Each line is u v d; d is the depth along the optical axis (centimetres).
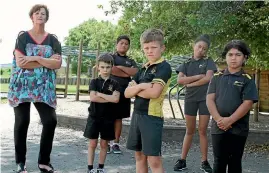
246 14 751
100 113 485
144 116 365
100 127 484
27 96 466
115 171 510
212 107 398
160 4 822
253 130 758
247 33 780
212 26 698
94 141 488
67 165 527
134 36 895
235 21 696
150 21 860
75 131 832
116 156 601
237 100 388
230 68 400
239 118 384
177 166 529
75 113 1064
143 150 366
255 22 766
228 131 387
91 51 1784
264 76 1359
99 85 494
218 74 407
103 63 501
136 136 374
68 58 1797
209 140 740
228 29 755
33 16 473
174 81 1562
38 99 468
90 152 490
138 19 908
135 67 618
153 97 360
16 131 475
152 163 365
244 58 393
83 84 2634
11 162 529
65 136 764
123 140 742
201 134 525
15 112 475
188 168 542
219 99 396
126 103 610
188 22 729
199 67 531
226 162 394
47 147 483
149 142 362
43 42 480
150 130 362
